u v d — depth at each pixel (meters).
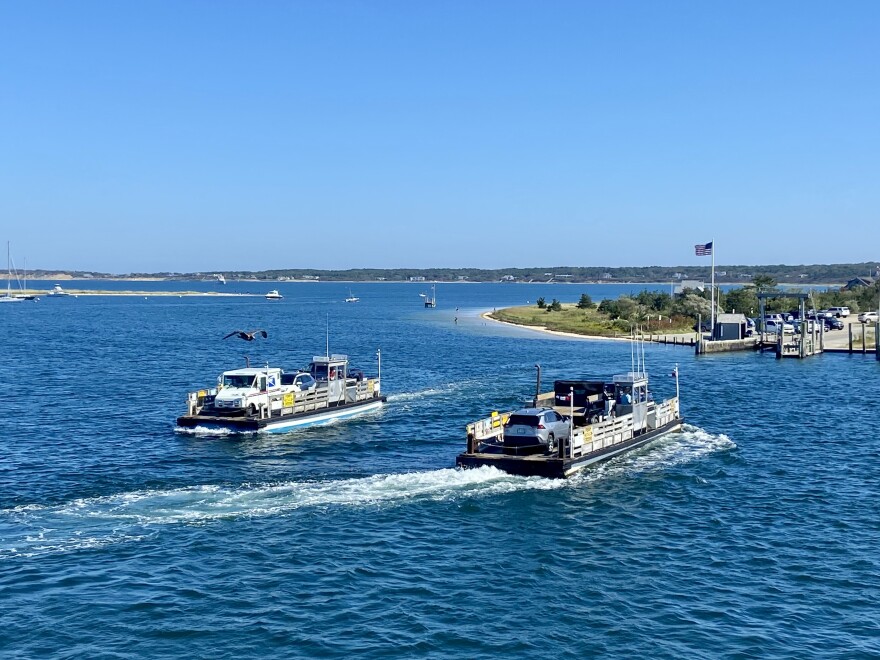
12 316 193.88
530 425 37.88
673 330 132.88
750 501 34.06
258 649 20.81
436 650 20.89
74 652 20.53
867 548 28.50
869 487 36.47
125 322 169.88
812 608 23.66
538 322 156.75
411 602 23.64
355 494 33.84
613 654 20.86
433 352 102.56
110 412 54.91
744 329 110.50
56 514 30.84
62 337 126.31
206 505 32.12
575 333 134.50
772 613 23.31
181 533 28.92
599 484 36.09
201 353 100.50
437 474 36.75
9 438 45.50
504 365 87.19
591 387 46.28
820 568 26.62
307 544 28.03
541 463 36.44
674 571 26.28
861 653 21.08
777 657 20.81
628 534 29.66
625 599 24.11
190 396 48.34
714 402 60.88
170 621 22.23
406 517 31.08
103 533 28.81
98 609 22.89
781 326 94.38
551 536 29.30
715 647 21.30
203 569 25.75
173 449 42.59
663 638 21.75
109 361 90.00
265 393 49.50
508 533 29.56
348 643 21.17
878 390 67.56
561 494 34.31
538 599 24.00
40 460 39.91
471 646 21.14
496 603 23.69
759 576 25.95
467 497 33.66
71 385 69.06
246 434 46.34
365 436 46.53
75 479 36.03
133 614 22.61
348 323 166.50
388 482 35.53
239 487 34.72
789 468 39.78
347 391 54.09
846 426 51.31
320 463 39.56
